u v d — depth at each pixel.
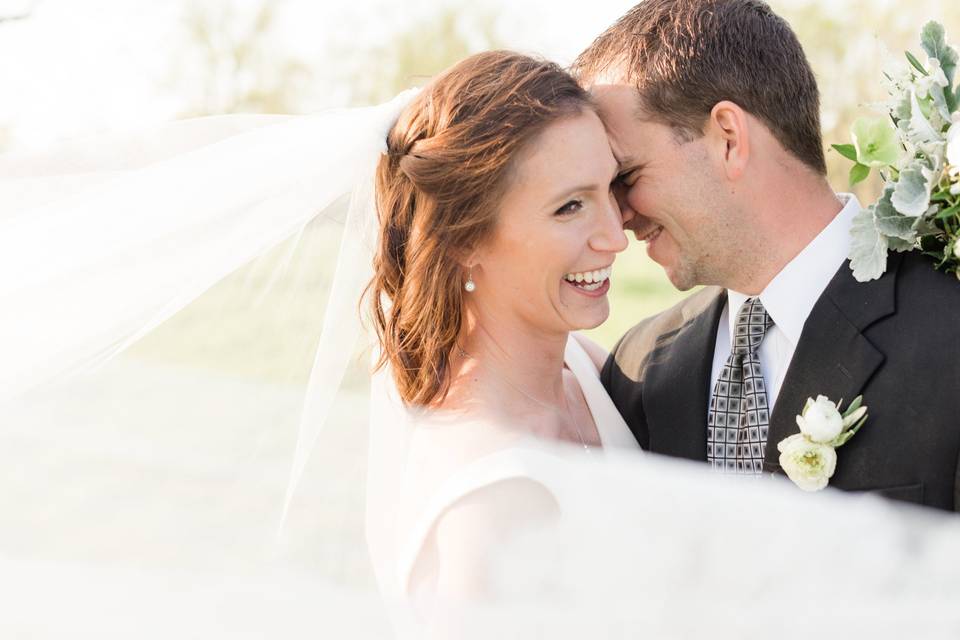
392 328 1.97
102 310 1.81
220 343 1.80
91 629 1.12
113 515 1.28
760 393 2.14
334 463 1.67
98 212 1.90
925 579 1.08
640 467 1.26
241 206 1.96
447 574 1.53
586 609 1.13
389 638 1.22
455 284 1.94
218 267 1.91
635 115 2.11
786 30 2.15
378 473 1.75
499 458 1.63
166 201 1.92
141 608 1.15
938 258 1.98
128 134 2.05
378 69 11.44
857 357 1.94
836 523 1.13
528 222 1.87
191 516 1.30
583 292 1.95
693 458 2.22
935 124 1.99
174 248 1.89
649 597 1.11
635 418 2.41
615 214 1.97
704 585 1.10
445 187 1.88
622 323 8.20
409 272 1.96
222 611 1.15
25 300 1.78
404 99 2.05
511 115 1.85
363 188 2.09
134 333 1.81
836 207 2.13
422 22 11.38
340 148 2.00
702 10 2.12
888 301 1.95
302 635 1.16
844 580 1.08
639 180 2.14
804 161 2.11
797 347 2.02
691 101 2.06
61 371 1.67
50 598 1.14
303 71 11.07
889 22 9.93
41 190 1.97
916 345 1.89
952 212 1.88
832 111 9.95
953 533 1.12
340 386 1.97
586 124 1.88
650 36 2.12
